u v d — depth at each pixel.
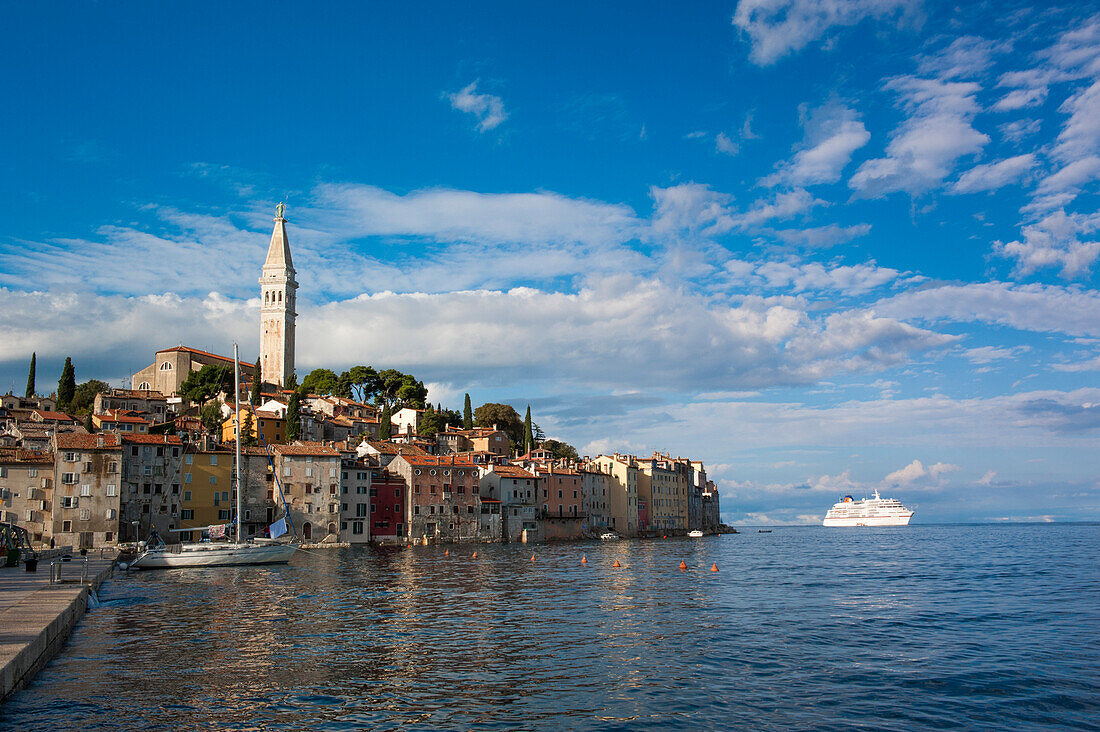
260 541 105.69
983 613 61.47
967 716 33.53
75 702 33.66
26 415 153.38
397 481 157.88
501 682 38.38
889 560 124.56
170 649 45.09
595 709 34.03
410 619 56.78
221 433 166.75
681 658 44.00
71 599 50.28
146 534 121.31
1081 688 37.75
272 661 42.34
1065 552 150.38
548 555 129.25
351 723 31.84
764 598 70.38
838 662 43.25
